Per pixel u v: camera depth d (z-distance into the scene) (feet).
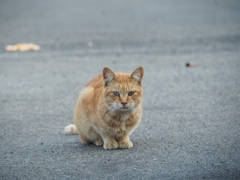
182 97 31.37
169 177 16.75
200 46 50.70
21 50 53.16
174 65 42.27
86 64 44.19
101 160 19.31
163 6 93.91
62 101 31.78
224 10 82.07
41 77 39.70
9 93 34.55
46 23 74.74
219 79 35.86
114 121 21.12
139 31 62.80
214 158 18.71
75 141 23.11
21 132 24.67
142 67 21.66
